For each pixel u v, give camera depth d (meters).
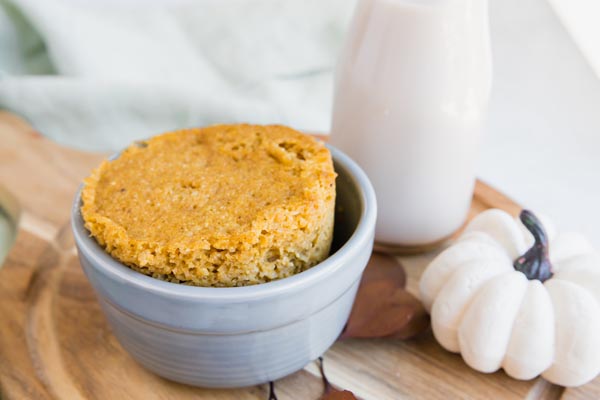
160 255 0.22
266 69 0.47
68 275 0.31
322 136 0.38
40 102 0.43
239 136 0.27
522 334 0.25
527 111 0.44
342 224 0.27
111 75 0.46
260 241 0.23
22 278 0.31
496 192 0.35
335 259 0.23
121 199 0.24
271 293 0.22
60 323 0.28
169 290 0.22
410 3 0.27
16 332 0.28
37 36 0.47
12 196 0.35
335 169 0.27
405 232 0.31
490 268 0.27
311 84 0.47
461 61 0.27
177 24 0.49
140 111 0.43
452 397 0.26
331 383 0.26
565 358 0.25
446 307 0.26
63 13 0.46
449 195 0.30
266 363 0.24
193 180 0.25
